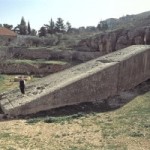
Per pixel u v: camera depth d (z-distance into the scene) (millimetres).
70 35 113688
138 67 28453
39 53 66812
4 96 27719
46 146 16453
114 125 19844
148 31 47656
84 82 25156
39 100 23406
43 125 20484
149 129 18672
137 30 54312
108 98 26250
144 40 48438
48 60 63281
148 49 29375
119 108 24031
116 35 60344
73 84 24625
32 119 21875
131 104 24562
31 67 52719
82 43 73438
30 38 97625
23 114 23031
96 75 25703
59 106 24156
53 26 149250
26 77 45844
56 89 24062
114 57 29562
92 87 25578
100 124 20250
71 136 18094
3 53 65562
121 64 27141
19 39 97250
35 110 23328
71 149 15867
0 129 19922
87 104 25016
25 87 28719
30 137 18078
